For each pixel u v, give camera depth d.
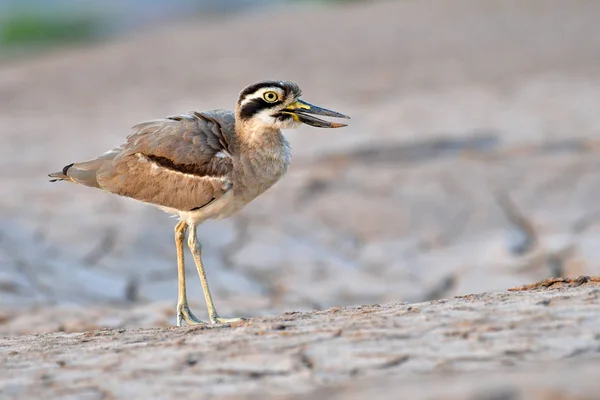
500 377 5.44
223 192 9.27
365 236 17.23
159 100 29.73
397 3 50.16
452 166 19.38
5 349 7.59
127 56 40.88
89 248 16.17
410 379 5.64
